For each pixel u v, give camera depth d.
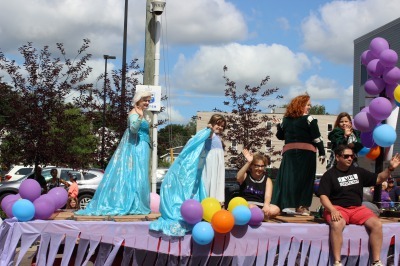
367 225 6.12
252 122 14.20
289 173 7.22
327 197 6.21
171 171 6.40
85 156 14.24
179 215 6.05
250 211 5.91
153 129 10.57
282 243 6.06
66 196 6.92
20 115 12.37
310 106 7.33
